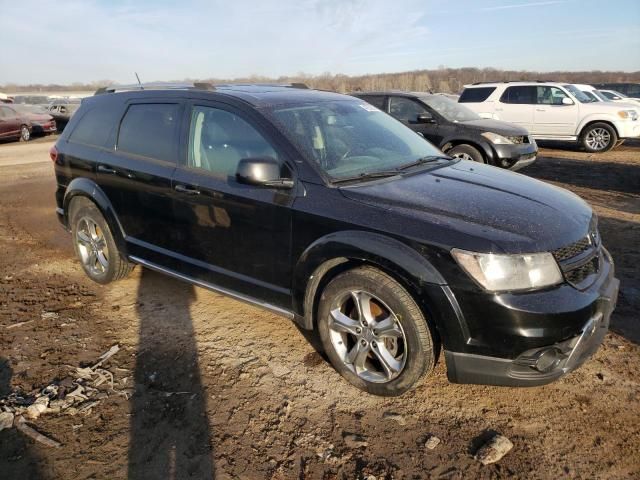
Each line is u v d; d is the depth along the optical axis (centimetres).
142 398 305
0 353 357
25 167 1293
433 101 971
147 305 430
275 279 333
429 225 271
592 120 1320
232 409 294
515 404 295
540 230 270
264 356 348
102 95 472
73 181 467
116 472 250
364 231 284
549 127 1379
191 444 267
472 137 904
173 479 245
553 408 290
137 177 405
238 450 263
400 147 389
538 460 253
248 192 332
